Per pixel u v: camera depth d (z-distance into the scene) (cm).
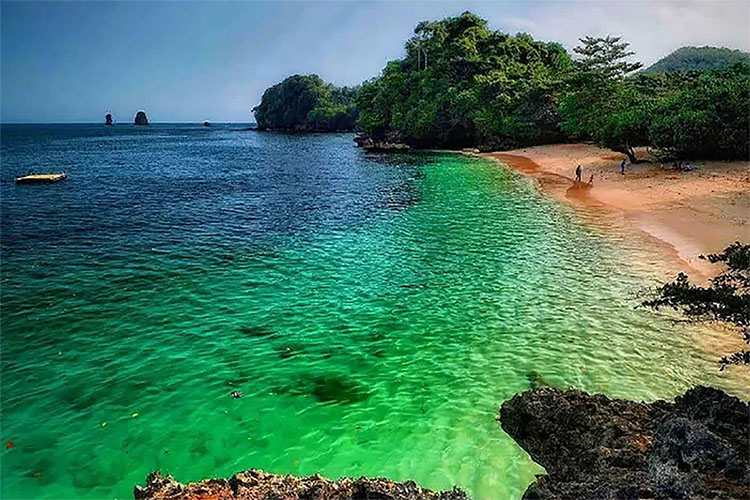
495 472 1078
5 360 1571
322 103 18288
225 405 1348
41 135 19325
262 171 6669
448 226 3262
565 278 2214
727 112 4912
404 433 1222
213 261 2581
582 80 6788
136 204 4194
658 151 5938
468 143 9644
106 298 2078
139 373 1504
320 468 1122
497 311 1897
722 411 941
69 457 1155
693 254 2450
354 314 1909
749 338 1131
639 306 1877
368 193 4666
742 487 711
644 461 866
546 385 1395
